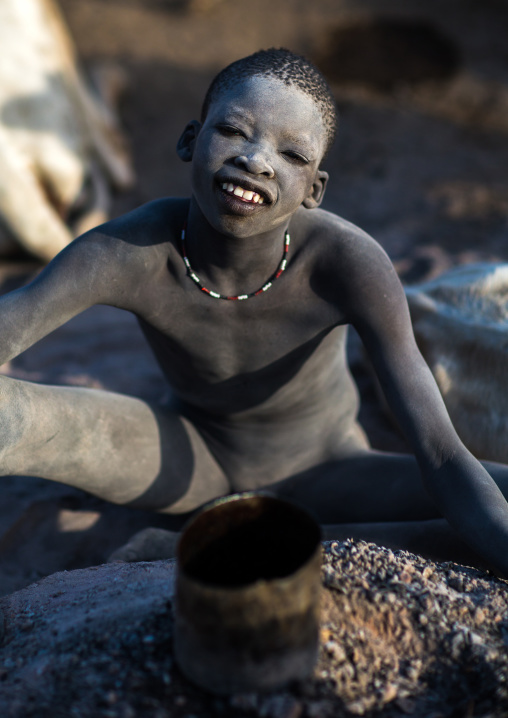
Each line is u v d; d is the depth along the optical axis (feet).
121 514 9.16
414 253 16.31
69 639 5.41
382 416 11.32
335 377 7.91
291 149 5.81
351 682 4.95
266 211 5.87
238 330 6.96
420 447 6.39
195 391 7.70
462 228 18.04
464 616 5.53
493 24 31.81
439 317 10.12
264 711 4.63
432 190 20.18
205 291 6.70
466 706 4.94
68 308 6.51
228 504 4.93
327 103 6.03
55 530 8.92
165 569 6.36
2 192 15.35
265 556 5.25
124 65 26.53
